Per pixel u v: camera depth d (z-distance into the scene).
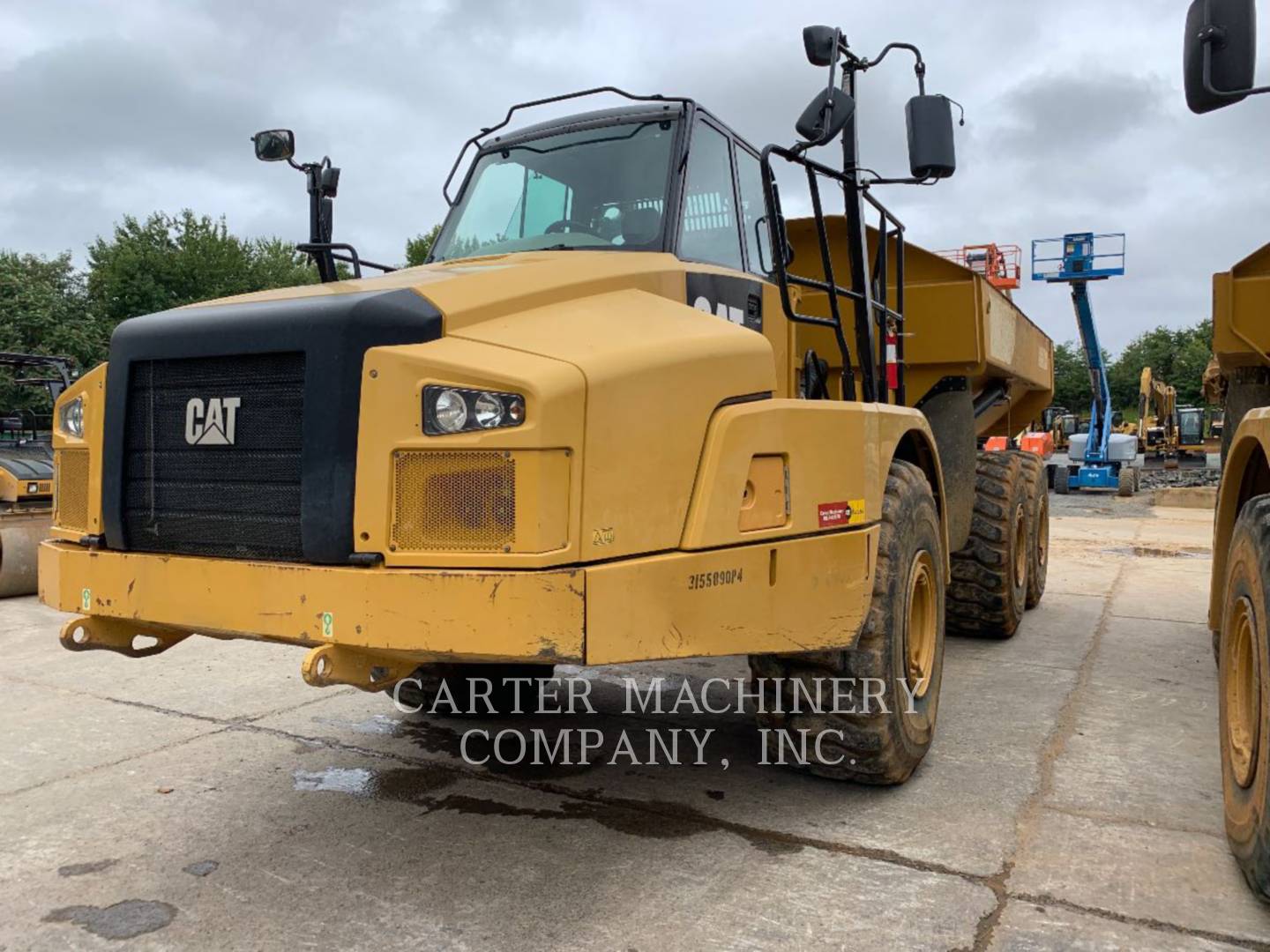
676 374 2.92
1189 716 4.71
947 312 5.88
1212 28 2.82
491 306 2.91
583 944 2.66
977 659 5.95
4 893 3.00
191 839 3.38
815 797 3.71
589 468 2.67
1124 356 80.25
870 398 4.00
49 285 32.91
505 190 4.34
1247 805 2.93
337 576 2.68
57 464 3.52
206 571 2.92
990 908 2.81
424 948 2.66
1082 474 24.00
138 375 3.19
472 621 2.56
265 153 4.44
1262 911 2.79
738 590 3.04
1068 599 8.20
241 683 5.50
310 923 2.80
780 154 3.50
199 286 38.25
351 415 2.73
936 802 3.63
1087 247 22.64
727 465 3.02
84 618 3.28
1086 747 4.24
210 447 3.01
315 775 4.02
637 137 4.05
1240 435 3.54
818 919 2.76
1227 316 4.96
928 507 4.11
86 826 3.50
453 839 3.37
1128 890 2.92
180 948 2.67
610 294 3.30
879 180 3.92
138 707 5.03
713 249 4.01
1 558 8.76
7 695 5.27
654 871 3.09
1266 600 2.81
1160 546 12.17
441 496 2.65
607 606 2.64
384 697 5.22
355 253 4.45
